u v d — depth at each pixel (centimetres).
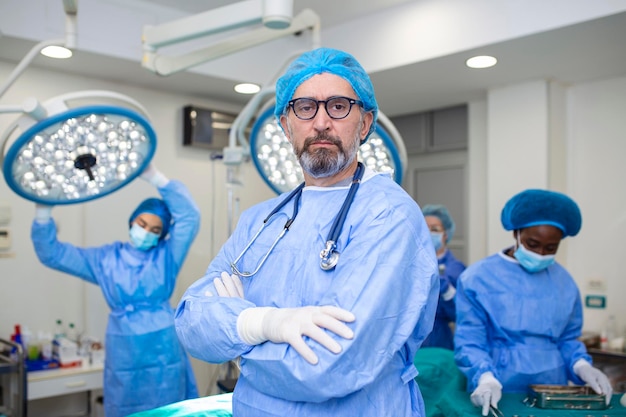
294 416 92
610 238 304
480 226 352
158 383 237
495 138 323
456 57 272
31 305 286
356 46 305
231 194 243
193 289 109
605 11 222
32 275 287
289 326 84
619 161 301
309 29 192
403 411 99
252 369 92
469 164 358
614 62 279
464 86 323
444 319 312
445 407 174
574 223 188
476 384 175
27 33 245
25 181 181
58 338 276
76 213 300
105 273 244
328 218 101
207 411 146
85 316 305
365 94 107
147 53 188
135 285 243
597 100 309
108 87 314
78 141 174
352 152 102
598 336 293
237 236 118
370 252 90
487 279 195
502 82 314
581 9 228
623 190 300
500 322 191
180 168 345
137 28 276
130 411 235
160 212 249
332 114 101
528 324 189
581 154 315
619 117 302
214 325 92
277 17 160
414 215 98
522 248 192
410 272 93
